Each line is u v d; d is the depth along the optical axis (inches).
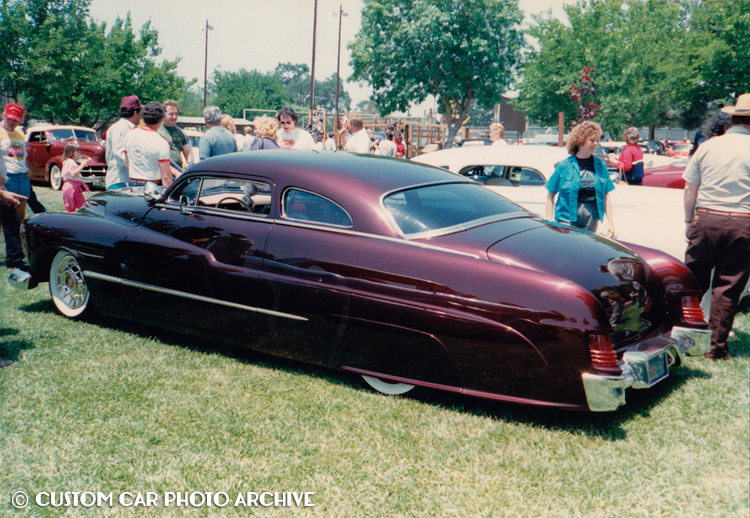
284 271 140.6
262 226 147.4
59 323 182.2
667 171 389.4
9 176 242.1
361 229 134.6
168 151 222.5
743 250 151.8
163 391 136.7
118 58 961.5
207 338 158.6
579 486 101.9
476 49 1428.4
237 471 106.1
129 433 117.7
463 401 134.3
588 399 111.8
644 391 139.3
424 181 150.2
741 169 148.4
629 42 1149.1
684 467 107.5
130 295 168.6
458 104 1635.1
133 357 156.8
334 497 98.9
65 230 178.9
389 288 127.5
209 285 151.6
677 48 1094.4
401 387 135.9
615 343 125.9
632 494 100.0
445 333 122.0
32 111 876.6
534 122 1581.0
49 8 810.2
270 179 149.4
